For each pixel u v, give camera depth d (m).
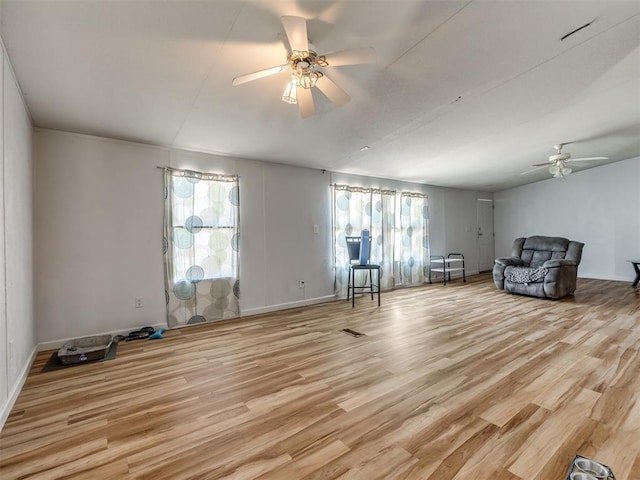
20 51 1.83
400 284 5.97
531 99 2.88
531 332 3.13
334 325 3.55
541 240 5.49
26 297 2.42
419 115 3.06
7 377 1.83
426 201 6.57
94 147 3.16
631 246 5.94
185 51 1.90
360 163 4.66
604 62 2.30
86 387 2.14
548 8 1.71
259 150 3.80
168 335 3.29
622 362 2.35
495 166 5.42
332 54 1.78
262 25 1.71
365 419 1.71
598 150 4.98
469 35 1.91
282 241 4.43
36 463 1.41
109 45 1.82
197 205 3.73
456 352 2.66
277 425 1.67
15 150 2.12
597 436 1.51
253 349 2.83
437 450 1.45
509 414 1.73
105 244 3.19
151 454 1.46
